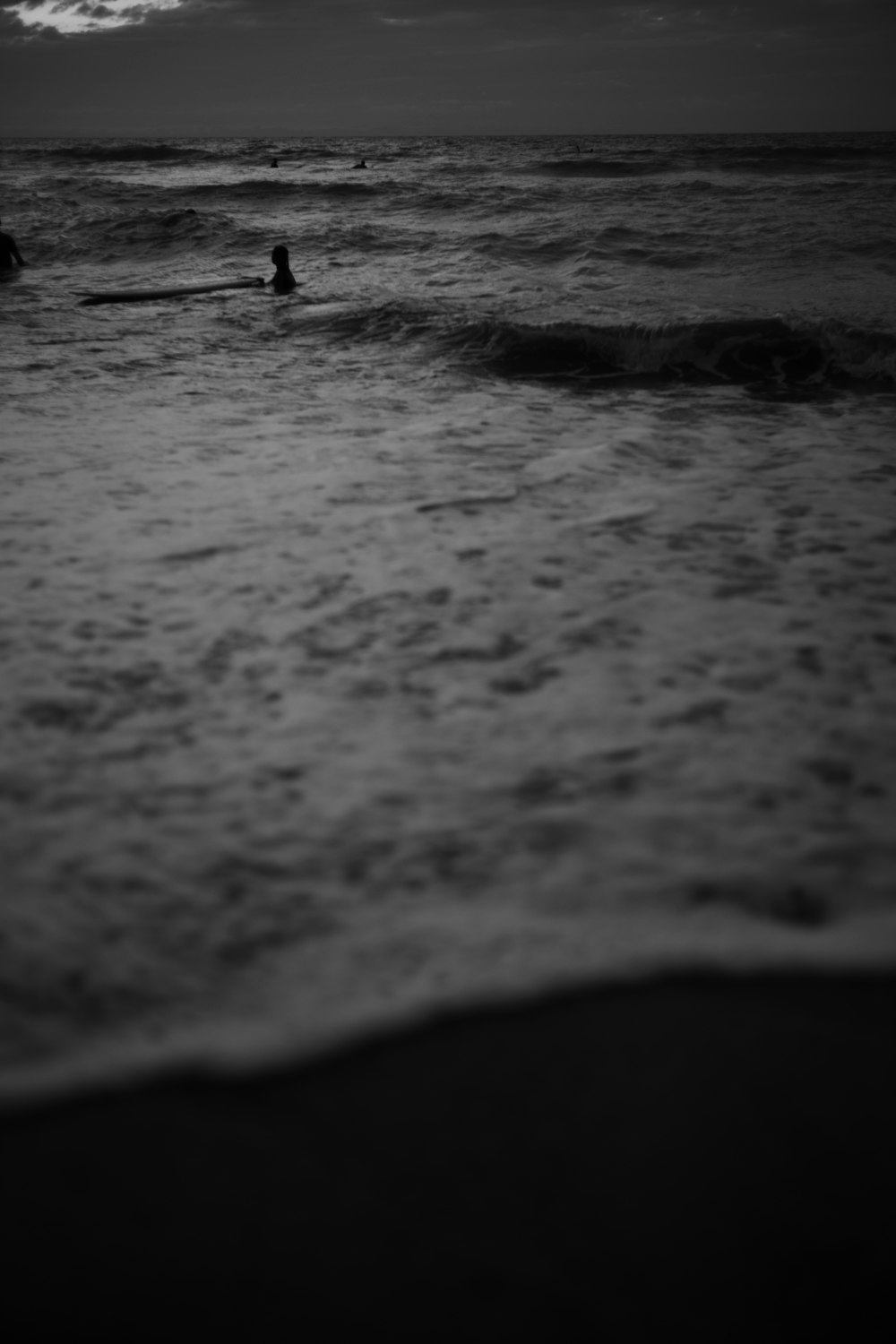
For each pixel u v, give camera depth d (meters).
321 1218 1.26
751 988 1.64
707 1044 1.53
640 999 1.62
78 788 2.20
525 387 7.11
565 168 34.66
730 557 3.59
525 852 1.99
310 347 8.63
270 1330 1.12
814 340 7.57
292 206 24.56
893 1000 1.61
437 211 21.92
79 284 13.31
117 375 7.34
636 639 2.92
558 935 1.77
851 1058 1.50
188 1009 1.61
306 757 2.33
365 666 2.78
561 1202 1.27
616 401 6.64
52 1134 1.38
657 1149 1.35
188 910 1.83
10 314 10.53
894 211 17.25
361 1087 1.46
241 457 5.00
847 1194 1.28
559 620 3.06
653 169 32.88
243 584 3.37
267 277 13.50
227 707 2.56
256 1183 1.31
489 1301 1.15
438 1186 1.30
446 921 1.80
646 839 2.02
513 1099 1.43
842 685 2.62
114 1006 1.61
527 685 2.65
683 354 7.68
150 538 3.80
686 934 1.76
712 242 14.20
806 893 1.86
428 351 8.24
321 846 2.01
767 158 34.41
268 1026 1.58
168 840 2.03
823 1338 1.11
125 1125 1.40
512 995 1.63
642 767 2.26
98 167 48.59
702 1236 1.22
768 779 2.21
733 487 4.51
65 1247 1.22
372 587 3.34
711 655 2.81
